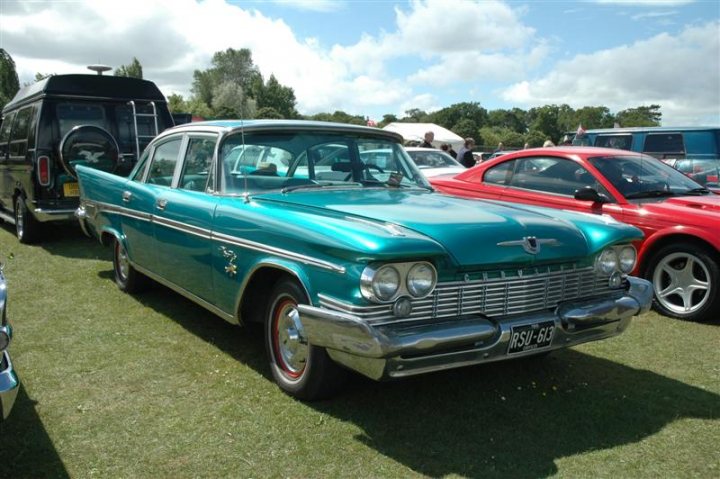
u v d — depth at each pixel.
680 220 5.56
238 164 4.31
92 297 5.88
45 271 6.96
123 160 8.59
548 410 3.69
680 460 3.16
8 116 9.72
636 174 6.34
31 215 8.52
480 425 3.47
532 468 3.05
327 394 3.60
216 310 4.27
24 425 3.36
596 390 4.00
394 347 2.92
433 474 2.97
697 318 5.54
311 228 3.33
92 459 3.05
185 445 3.19
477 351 3.21
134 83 8.91
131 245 5.54
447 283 3.19
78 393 3.77
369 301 3.01
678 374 4.33
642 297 3.88
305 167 4.45
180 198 4.62
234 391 3.82
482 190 7.13
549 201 6.43
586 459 3.14
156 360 4.32
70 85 8.42
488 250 3.29
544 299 3.55
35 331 4.88
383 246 2.95
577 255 3.64
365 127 4.89
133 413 3.52
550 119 107.75
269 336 3.85
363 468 3.01
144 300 5.79
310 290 3.29
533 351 3.42
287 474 2.96
